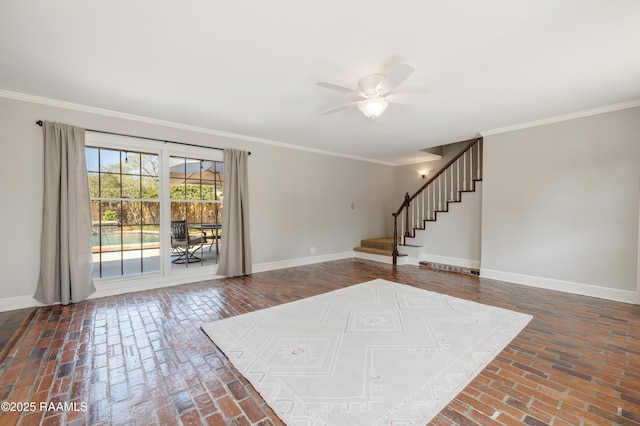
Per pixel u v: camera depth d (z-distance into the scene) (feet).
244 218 16.42
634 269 11.59
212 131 15.57
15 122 10.80
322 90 10.39
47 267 11.14
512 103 11.71
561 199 13.38
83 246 11.83
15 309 10.85
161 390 6.09
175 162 14.82
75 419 5.21
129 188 13.55
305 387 6.16
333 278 15.92
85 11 6.16
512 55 8.02
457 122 14.25
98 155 12.78
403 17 6.42
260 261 17.63
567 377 6.52
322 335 8.70
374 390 6.05
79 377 6.53
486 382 6.33
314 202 20.44
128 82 9.73
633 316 10.18
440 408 5.50
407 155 22.90
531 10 6.16
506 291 13.32
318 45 7.55
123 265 13.41
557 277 13.52
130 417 5.28
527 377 6.52
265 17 6.42
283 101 11.48
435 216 19.57
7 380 6.40
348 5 6.02
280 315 10.32
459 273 17.15
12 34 6.98
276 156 18.28
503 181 15.24
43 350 7.76
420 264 19.53
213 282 15.01
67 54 7.95
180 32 6.98
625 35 7.06
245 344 8.11
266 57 8.16
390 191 26.21
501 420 5.19
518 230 14.71
